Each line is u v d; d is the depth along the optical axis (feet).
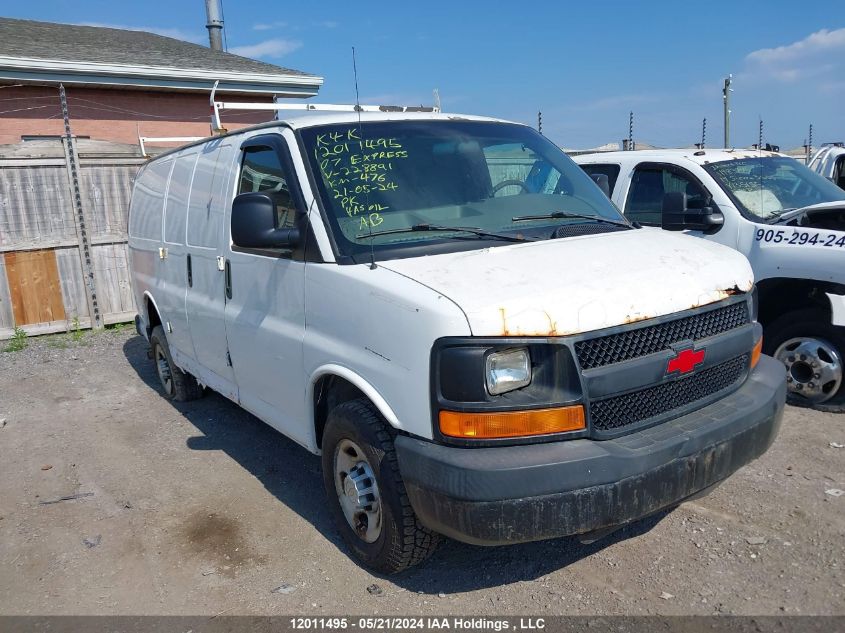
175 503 15.17
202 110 55.62
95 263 33.60
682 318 10.44
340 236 11.78
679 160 21.16
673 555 12.02
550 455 9.16
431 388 9.61
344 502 12.32
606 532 9.90
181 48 60.34
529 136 15.61
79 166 32.65
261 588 11.82
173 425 20.21
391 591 11.48
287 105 17.97
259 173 14.10
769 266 18.26
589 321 9.53
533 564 12.03
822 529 12.56
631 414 9.96
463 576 11.79
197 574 12.37
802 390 18.16
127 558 13.07
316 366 12.05
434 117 14.69
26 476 17.06
